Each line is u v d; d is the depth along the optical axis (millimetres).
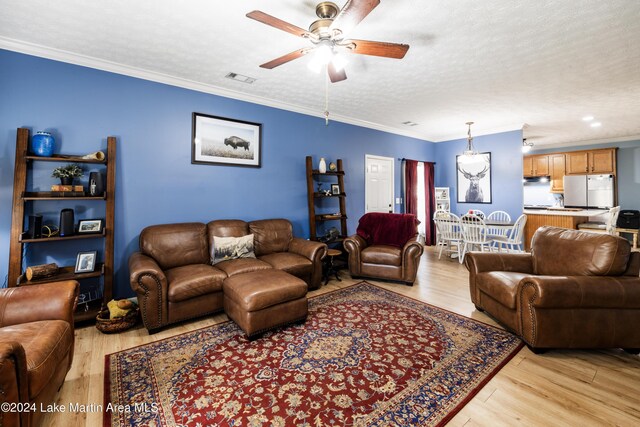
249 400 1704
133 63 2975
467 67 3037
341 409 1630
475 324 2666
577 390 1786
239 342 2371
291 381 1876
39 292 1839
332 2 1959
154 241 3012
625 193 6645
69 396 1732
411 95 3908
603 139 6922
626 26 2285
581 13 2119
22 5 2039
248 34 2428
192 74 3246
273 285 2525
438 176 6965
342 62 2102
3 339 1498
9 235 2557
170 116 3354
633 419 1546
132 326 2629
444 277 4172
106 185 2889
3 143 2531
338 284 3883
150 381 1878
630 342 2115
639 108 4477
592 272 2285
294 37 2469
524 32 2371
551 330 2123
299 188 4539
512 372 1968
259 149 4066
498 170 5910
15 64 2566
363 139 5449
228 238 3400
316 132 4738
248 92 3818
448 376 1921
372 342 2355
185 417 1575
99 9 2090
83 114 2861
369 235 4418
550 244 2740
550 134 6469
